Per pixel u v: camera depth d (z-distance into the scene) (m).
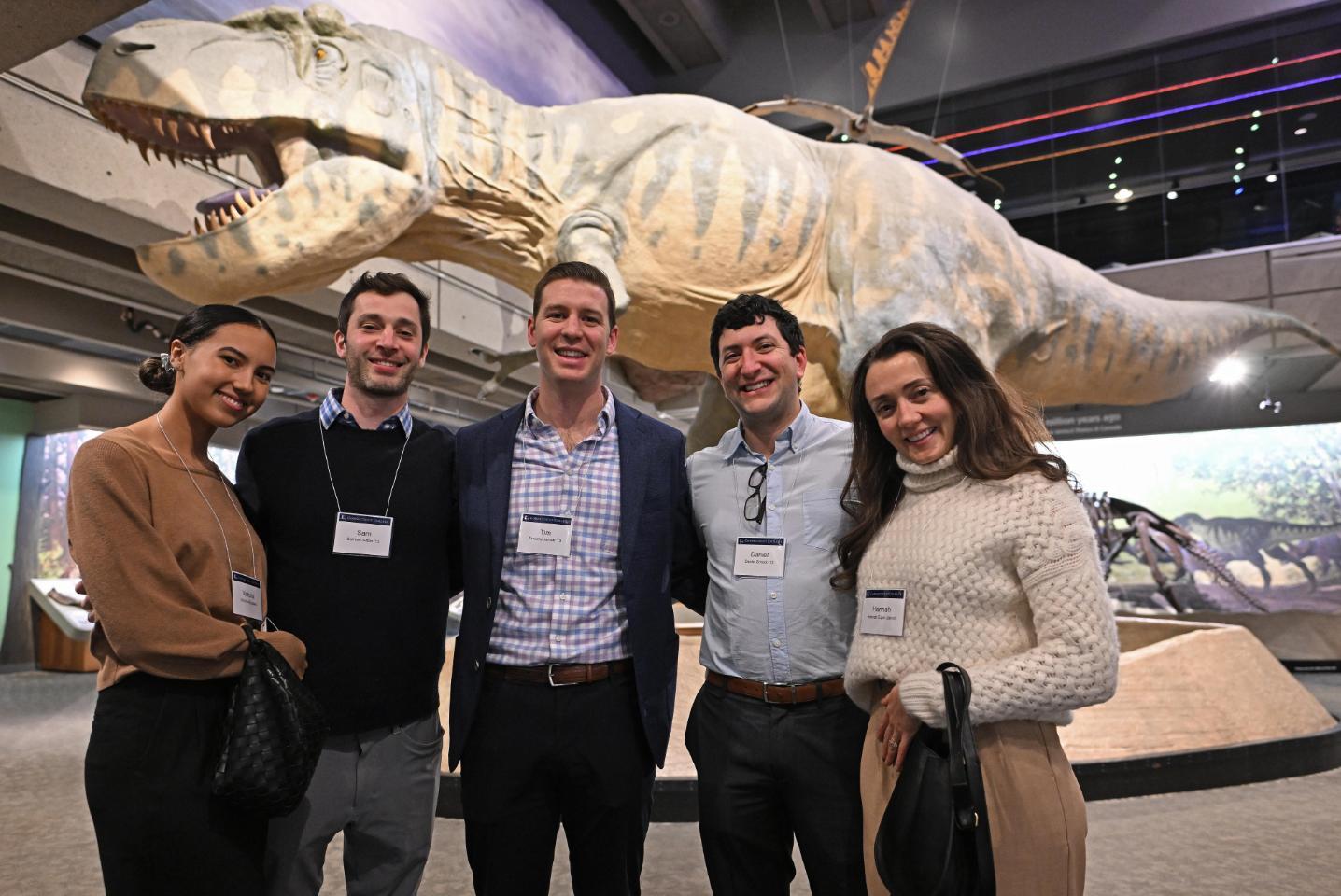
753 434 2.14
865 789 1.75
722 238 4.20
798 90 11.64
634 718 2.02
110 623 1.56
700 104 4.38
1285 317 6.78
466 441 2.20
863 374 1.88
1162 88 10.55
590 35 11.09
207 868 1.62
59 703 6.88
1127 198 10.74
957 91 11.07
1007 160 11.34
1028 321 5.08
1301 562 10.53
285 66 3.47
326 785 1.95
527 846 1.99
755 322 2.05
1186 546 9.70
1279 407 9.32
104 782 1.59
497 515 2.07
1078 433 10.22
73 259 5.48
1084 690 1.51
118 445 1.67
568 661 1.98
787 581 1.98
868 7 11.35
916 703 1.56
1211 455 11.12
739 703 1.99
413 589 2.07
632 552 2.06
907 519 1.78
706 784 2.00
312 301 6.37
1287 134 10.11
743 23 11.98
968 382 1.75
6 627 9.16
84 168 4.64
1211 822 3.56
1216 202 10.36
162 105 3.20
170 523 1.69
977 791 1.46
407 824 2.04
